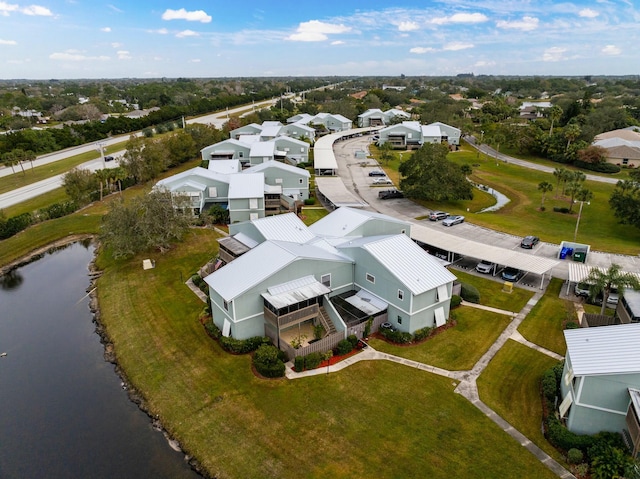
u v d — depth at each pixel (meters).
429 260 34.62
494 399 26.11
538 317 35.38
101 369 32.12
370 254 33.91
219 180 64.00
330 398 26.34
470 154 108.50
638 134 108.94
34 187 78.44
